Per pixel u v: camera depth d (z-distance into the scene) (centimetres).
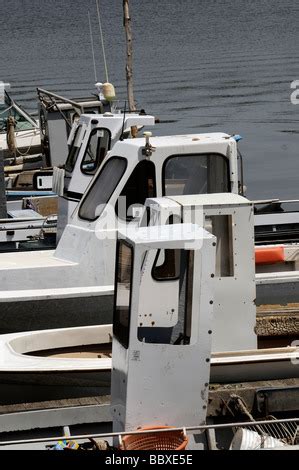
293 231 3734
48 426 2302
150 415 2025
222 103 11088
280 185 6975
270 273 2833
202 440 2055
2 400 2388
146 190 2869
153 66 14862
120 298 2073
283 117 10094
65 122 5294
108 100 4994
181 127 9719
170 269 2388
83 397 2372
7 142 5766
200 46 17950
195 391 2034
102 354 2553
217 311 2438
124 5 5366
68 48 18875
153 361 2009
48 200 4416
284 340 2648
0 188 4209
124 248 2058
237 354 2338
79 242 2916
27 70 15250
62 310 2747
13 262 2956
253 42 18212
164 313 2392
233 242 2423
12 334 2534
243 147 8600
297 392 2281
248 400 2288
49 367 2333
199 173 2877
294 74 13225
